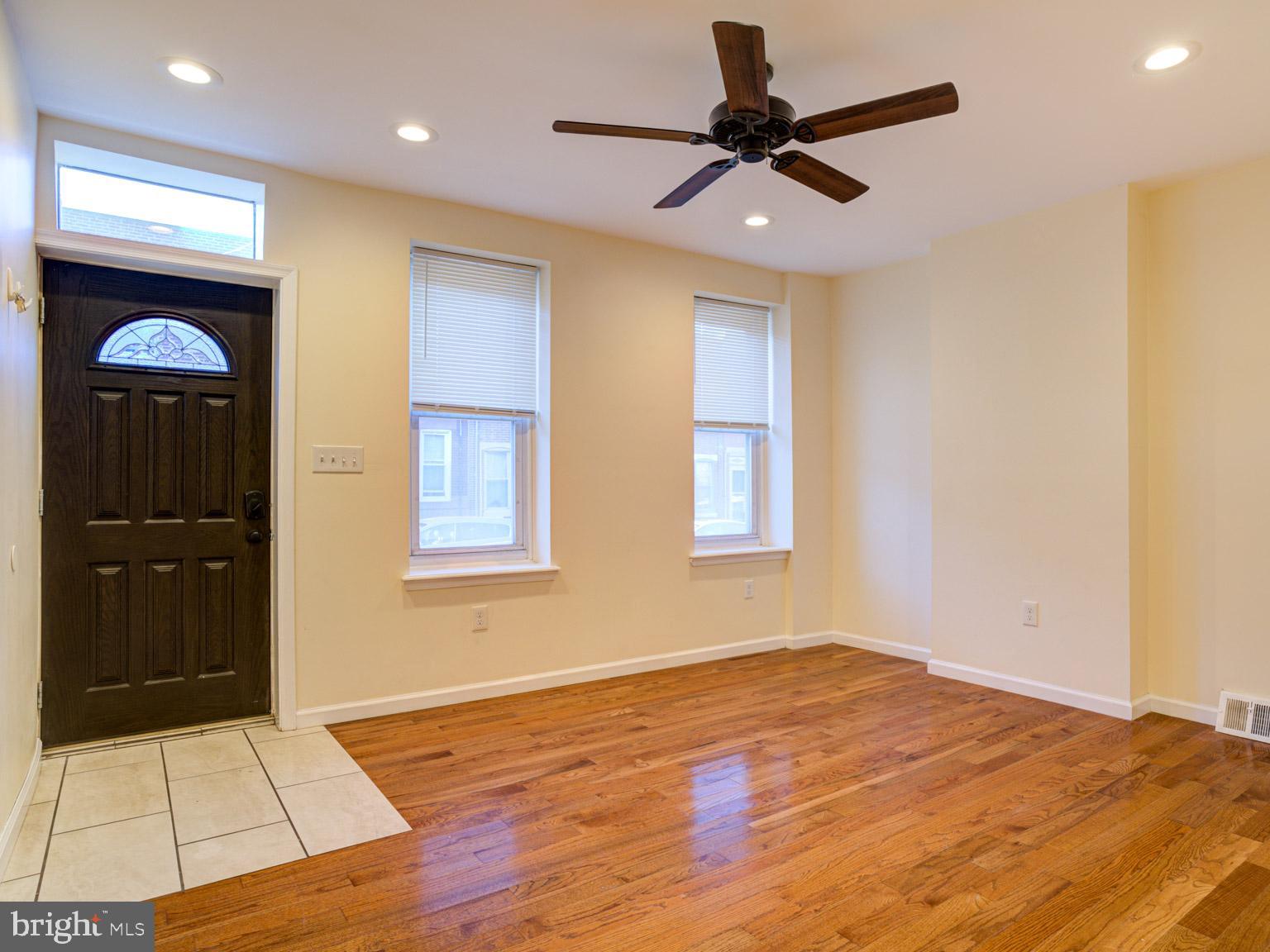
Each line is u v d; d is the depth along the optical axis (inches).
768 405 190.9
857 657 176.6
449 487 146.3
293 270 123.9
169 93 99.0
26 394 96.6
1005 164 121.0
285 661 123.5
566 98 101.0
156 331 118.3
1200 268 128.2
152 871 79.6
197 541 122.1
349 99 101.1
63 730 112.6
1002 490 147.6
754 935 68.9
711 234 157.3
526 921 71.1
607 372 158.2
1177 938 68.4
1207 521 127.3
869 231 154.7
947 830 89.2
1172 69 92.9
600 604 157.0
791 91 99.0
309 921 71.1
